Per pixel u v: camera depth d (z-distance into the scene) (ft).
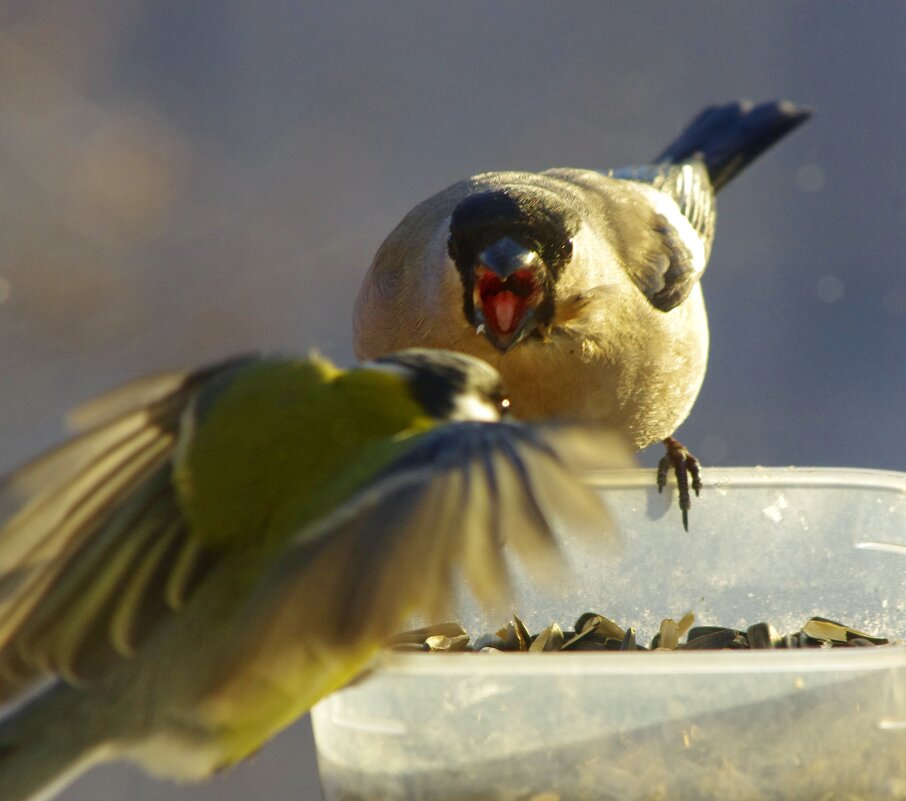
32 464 7.94
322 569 6.69
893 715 8.23
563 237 8.61
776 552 8.44
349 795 8.25
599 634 8.42
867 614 8.42
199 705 7.64
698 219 8.96
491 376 8.14
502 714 8.21
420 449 7.00
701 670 8.21
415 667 8.23
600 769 8.21
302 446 8.11
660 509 8.46
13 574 7.95
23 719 7.83
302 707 8.11
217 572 7.99
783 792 8.21
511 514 6.40
